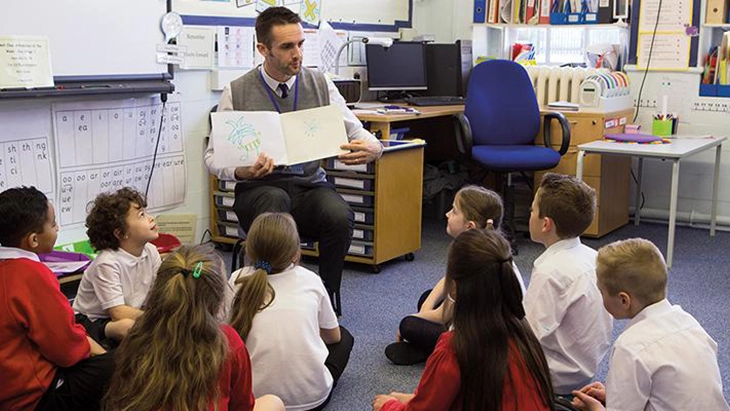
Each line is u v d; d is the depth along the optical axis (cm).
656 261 188
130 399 159
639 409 181
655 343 181
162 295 164
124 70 374
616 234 509
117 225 266
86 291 271
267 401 210
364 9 537
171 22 394
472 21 571
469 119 486
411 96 558
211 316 168
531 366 174
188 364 160
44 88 335
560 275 227
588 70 505
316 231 329
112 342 261
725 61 504
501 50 592
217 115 313
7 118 334
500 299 174
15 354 204
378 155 331
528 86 488
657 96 525
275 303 240
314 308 247
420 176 435
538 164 459
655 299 189
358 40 493
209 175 449
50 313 205
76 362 213
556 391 231
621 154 446
